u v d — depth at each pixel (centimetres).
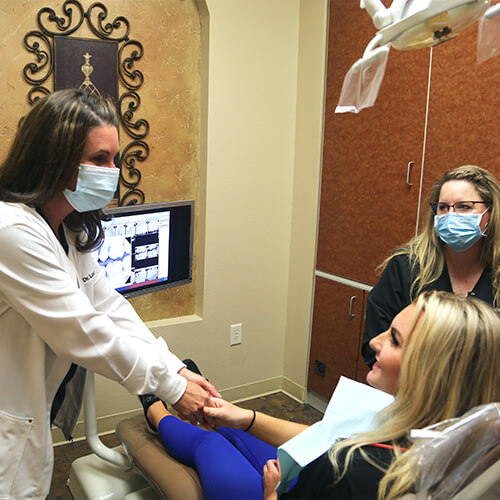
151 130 256
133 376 135
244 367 305
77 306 127
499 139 199
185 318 283
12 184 125
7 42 215
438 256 165
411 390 81
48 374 137
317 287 292
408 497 69
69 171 123
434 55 220
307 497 84
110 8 234
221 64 263
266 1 272
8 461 129
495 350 77
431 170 226
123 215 204
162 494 143
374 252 257
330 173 277
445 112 218
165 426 159
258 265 298
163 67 254
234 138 275
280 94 287
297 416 293
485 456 72
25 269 121
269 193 294
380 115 246
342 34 258
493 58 198
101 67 235
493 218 153
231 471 136
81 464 180
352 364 274
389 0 232
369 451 81
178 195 271
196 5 258
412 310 88
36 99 221
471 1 88
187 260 243
